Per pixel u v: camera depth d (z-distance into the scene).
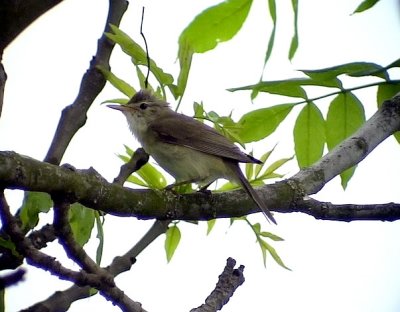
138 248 8.32
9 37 6.00
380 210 8.43
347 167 8.95
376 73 9.09
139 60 8.48
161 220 7.81
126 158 9.26
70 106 8.35
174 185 9.05
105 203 6.98
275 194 8.30
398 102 9.45
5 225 6.56
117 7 8.83
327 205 8.42
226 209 8.00
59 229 6.74
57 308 7.52
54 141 8.15
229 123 9.12
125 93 8.65
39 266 6.79
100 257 7.70
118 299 7.08
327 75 9.06
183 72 8.72
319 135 9.61
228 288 8.34
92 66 8.57
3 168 6.15
